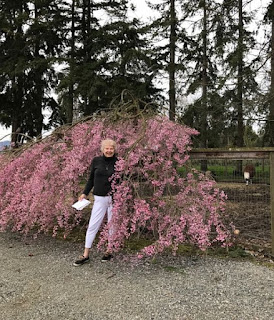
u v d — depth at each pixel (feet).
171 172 12.56
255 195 12.74
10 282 9.79
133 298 8.66
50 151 14.29
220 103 31.32
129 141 13.12
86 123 15.61
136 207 10.66
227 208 13.46
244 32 33.96
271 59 28.12
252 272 10.43
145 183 12.21
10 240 14.75
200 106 33.14
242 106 28.45
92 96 41.04
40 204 12.77
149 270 10.74
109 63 44.62
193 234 11.82
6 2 48.26
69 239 14.87
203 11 36.60
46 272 10.62
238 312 7.88
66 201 13.00
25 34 45.11
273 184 11.96
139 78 44.50
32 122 49.49
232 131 34.04
